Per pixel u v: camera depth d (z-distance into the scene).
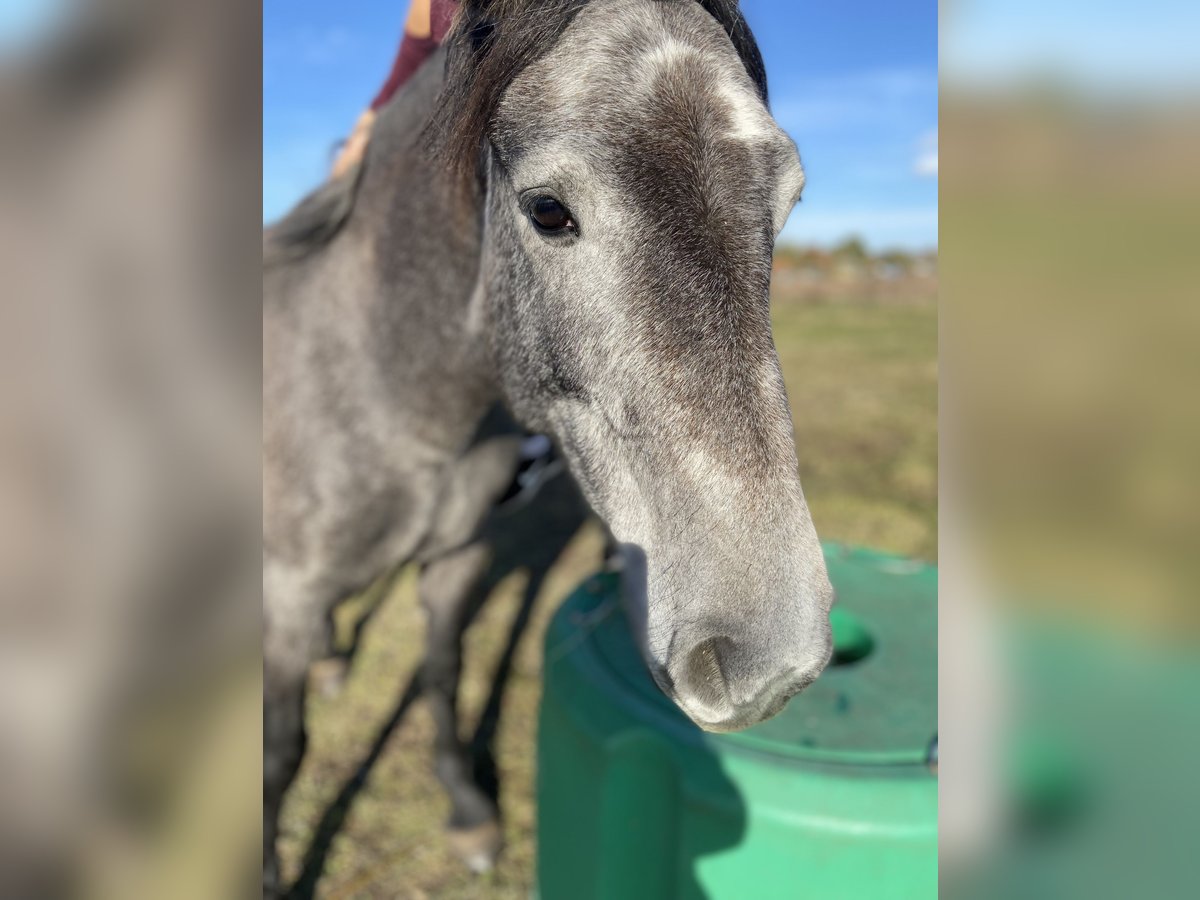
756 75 0.92
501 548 3.20
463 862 1.76
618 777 1.20
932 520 3.37
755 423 0.72
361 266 1.31
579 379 0.86
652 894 1.21
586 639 1.42
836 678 1.33
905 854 1.05
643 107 0.77
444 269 1.19
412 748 2.08
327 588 1.43
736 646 0.69
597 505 0.92
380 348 1.29
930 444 4.34
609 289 0.78
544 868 1.47
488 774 2.01
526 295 0.92
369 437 1.33
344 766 2.01
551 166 0.79
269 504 1.38
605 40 0.80
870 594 1.61
